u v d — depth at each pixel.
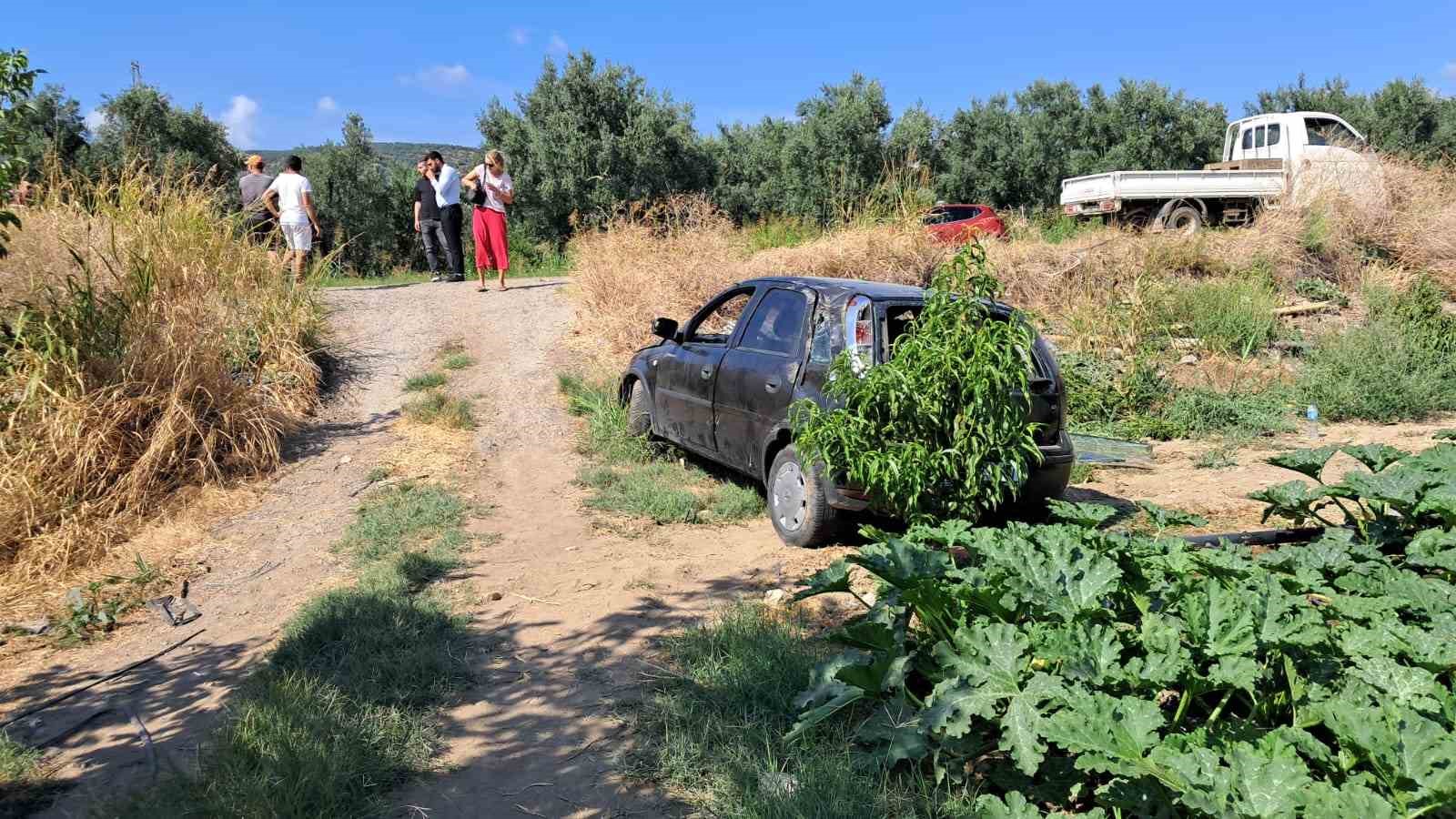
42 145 8.78
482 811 3.18
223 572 5.59
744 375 6.38
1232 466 7.85
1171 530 6.00
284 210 11.97
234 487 6.88
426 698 3.91
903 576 3.62
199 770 3.31
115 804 3.16
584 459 7.81
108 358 7.11
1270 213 15.19
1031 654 3.46
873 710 3.72
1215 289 12.25
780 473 5.93
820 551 5.72
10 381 6.64
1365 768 2.90
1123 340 11.20
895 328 5.68
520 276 17.61
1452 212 15.03
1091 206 18.14
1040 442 5.78
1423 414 9.74
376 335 11.02
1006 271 12.64
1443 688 3.01
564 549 5.82
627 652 4.36
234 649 4.57
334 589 5.20
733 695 3.80
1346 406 9.66
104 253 8.18
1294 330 11.95
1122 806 2.86
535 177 31.89
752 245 14.57
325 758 3.26
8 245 7.83
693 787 3.29
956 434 5.16
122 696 4.11
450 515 6.36
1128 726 2.84
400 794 3.27
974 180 36.69
